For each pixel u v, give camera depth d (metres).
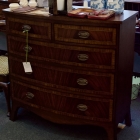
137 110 2.78
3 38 3.55
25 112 2.76
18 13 2.25
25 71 2.35
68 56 2.15
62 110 2.32
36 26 2.20
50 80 2.28
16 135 2.43
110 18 2.05
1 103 2.91
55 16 2.13
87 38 2.05
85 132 2.46
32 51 2.29
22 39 2.31
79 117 2.28
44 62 2.26
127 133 2.45
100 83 2.13
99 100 2.17
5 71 2.56
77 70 2.15
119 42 2.00
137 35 2.69
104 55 2.06
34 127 2.54
